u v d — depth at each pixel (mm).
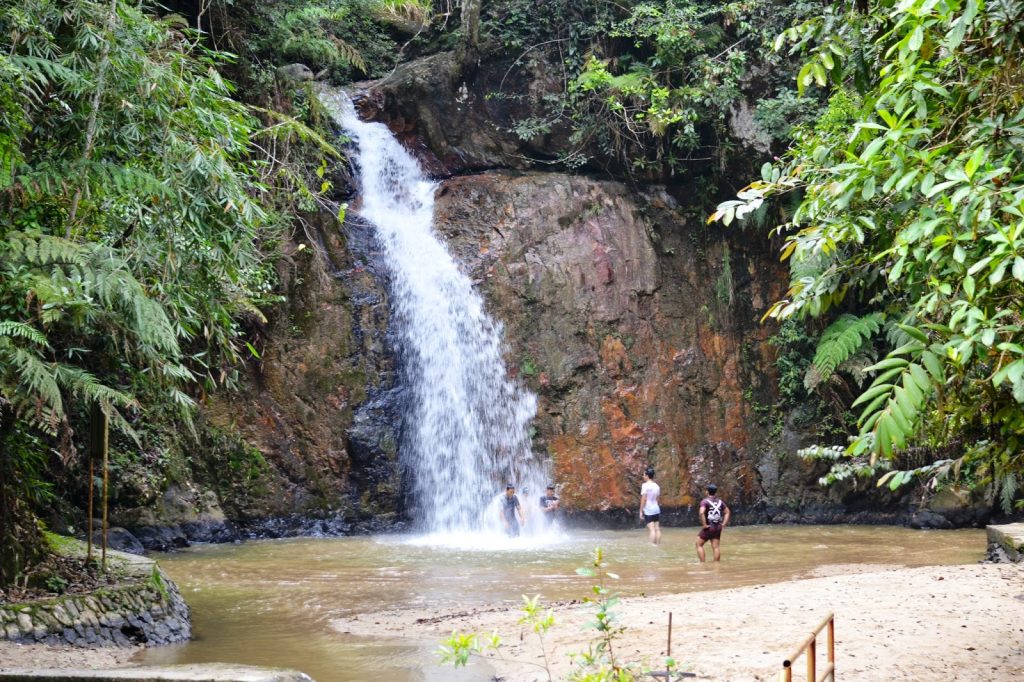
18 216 8703
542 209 24141
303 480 21031
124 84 8852
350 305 22359
